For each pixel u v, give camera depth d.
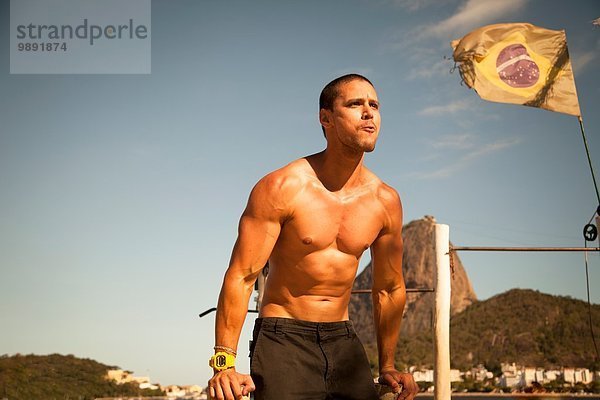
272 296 3.81
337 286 3.79
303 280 3.73
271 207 3.60
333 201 3.74
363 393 3.76
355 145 3.62
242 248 3.61
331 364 3.71
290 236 3.69
